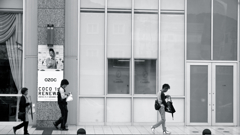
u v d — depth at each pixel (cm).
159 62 1412
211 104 1423
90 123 1387
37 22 1336
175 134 1234
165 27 1426
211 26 1428
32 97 1359
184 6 1428
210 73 1427
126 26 1417
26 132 1156
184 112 1416
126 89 1412
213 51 1431
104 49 1405
